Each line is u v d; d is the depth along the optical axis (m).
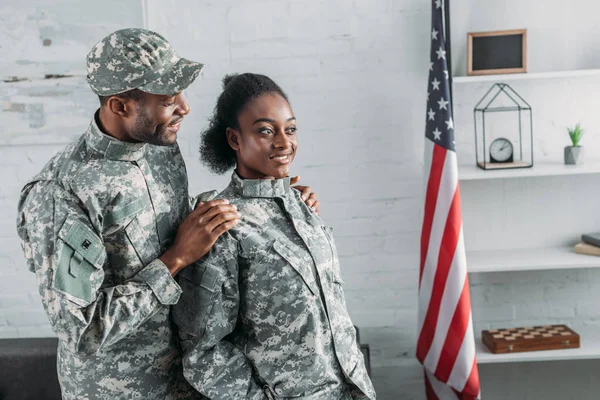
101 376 1.64
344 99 2.95
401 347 3.11
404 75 2.93
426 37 2.90
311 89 2.95
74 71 2.89
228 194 1.71
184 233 1.58
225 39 2.92
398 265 3.05
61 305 1.46
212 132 1.73
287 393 1.62
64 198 1.53
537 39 2.93
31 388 2.76
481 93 2.98
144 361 1.66
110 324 1.49
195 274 1.60
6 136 2.94
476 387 2.79
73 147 1.61
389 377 3.13
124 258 1.59
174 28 2.92
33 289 3.06
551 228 3.06
